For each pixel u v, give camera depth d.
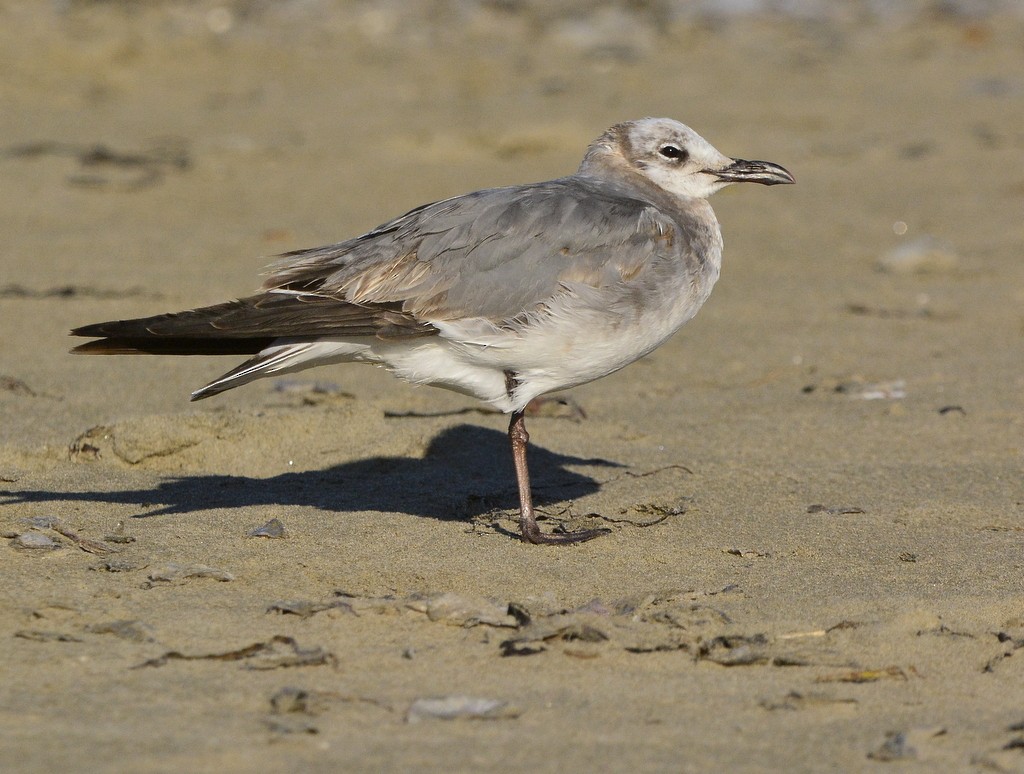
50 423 12.89
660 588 9.48
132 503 10.98
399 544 10.19
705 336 17.16
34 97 31.00
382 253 10.27
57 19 37.47
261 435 12.39
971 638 8.61
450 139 27.64
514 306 10.16
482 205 10.44
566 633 8.47
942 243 21.08
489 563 9.89
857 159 27.83
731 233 22.61
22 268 18.78
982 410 14.14
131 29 37.28
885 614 8.96
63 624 8.45
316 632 8.48
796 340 17.02
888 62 38.22
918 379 15.38
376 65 35.84
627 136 11.72
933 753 7.01
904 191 25.36
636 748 6.99
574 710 7.46
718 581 9.64
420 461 12.37
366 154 26.86
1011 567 9.89
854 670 8.09
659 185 11.60
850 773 6.80
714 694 7.75
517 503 11.38
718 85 34.38
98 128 28.58
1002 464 12.45
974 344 16.81
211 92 32.66
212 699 7.43
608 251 10.37
